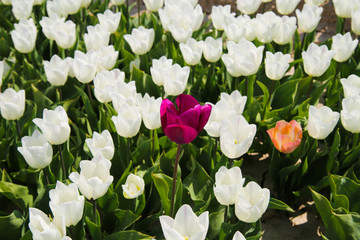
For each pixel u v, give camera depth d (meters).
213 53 1.20
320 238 1.08
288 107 1.19
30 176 1.08
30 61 1.49
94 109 1.27
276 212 1.13
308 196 1.15
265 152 1.25
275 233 1.09
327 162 1.10
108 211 0.96
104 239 0.90
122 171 1.05
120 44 1.43
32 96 1.28
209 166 1.08
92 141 0.90
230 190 0.78
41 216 0.75
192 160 1.02
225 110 0.93
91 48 1.27
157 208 1.04
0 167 1.12
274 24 1.23
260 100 1.29
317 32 1.94
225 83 1.31
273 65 1.12
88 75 1.10
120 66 1.46
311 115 0.96
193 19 1.32
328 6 1.97
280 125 0.99
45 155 0.88
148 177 1.01
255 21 1.30
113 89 1.03
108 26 1.35
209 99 1.33
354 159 1.10
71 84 1.31
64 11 1.45
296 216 1.13
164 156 1.04
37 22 1.69
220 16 1.36
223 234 0.91
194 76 1.36
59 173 1.02
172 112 0.74
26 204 0.98
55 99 1.31
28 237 0.88
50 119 0.91
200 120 0.76
